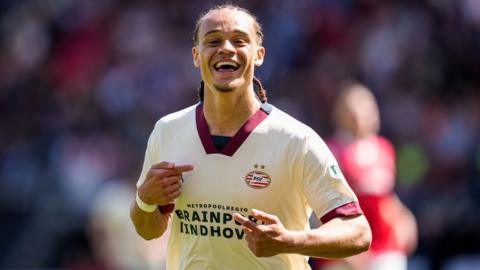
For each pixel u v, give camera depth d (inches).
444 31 1350.9
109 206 888.9
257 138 381.4
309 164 376.5
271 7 1418.6
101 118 1376.7
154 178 374.3
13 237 1104.2
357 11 1395.2
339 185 376.8
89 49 1494.8
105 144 1307.8
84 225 1085.1
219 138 384.8
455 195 1048.8
